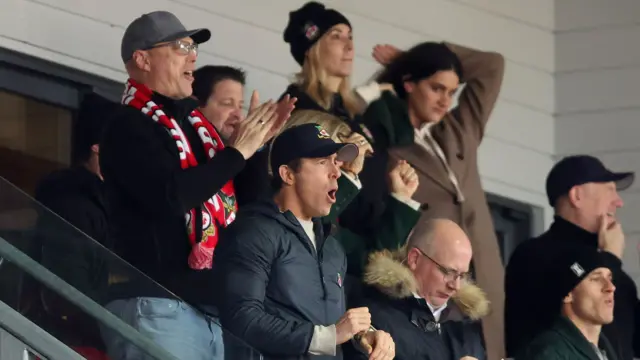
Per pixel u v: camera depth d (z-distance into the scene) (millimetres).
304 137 21297
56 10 26844
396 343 22109
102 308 18422
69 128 26844
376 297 22469
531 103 35125
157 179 20250
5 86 26141
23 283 18297
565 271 25828
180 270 20484
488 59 28469
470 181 27203
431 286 22781
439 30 33594
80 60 26984
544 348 25297
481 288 26500
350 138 23109
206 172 20453
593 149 35281
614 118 35344
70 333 18250
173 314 18969
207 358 19109
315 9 25078
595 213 27547
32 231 18750
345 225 23766
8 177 26156
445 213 26391
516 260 26797
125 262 18938
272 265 20547
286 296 20500
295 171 21266
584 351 25312
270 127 21359
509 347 26500
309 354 20078
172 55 21766
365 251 23734
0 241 18328
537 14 35625
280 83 30094
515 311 26484
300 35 25016
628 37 35719
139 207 20500
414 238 23156
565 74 35688
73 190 22359
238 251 20344
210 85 25016
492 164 34156
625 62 35625
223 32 29391
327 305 20953
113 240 20609
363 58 31922
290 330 19875
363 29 32094
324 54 24875
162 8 28438
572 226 27578
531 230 34500
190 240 20609
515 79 34938
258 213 20828
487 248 26828
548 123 35375
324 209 21266
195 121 21594
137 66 21812
